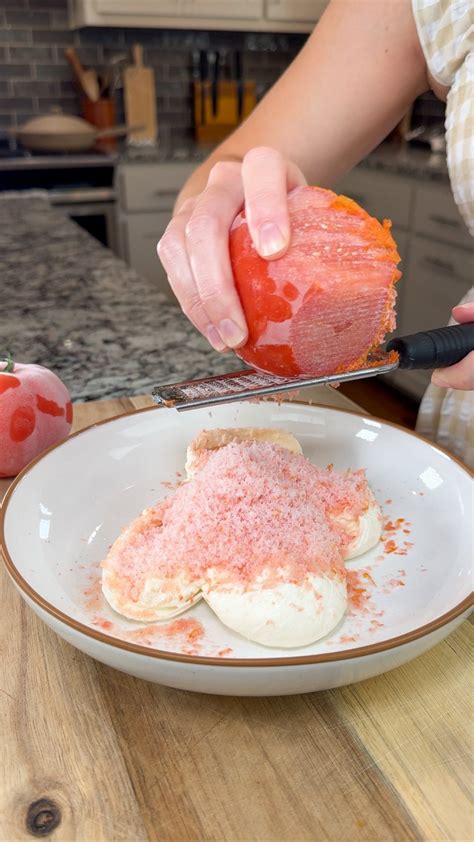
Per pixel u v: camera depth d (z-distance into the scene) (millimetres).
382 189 1990
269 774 349
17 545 431
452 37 647
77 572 451
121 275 1043
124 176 2059
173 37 2449
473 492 486
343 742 365
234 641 406
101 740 363
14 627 427
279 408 595
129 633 406
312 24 2340
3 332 817
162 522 463
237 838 323
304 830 326
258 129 725
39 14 2283
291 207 415
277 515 440
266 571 408
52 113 2250
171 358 758
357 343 418
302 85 721
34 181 2008
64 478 505
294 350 413
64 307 907
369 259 404
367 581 455
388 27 682
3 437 540
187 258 461
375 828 327
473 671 405
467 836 324
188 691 390
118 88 2479
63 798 337
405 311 1992
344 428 582
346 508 473
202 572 423
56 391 572
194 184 688
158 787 342
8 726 368
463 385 464
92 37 2367
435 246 1812
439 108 2354
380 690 393
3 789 340
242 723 374
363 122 732
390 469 546
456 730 371
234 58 2555
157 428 572
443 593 428
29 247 1179
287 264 395
